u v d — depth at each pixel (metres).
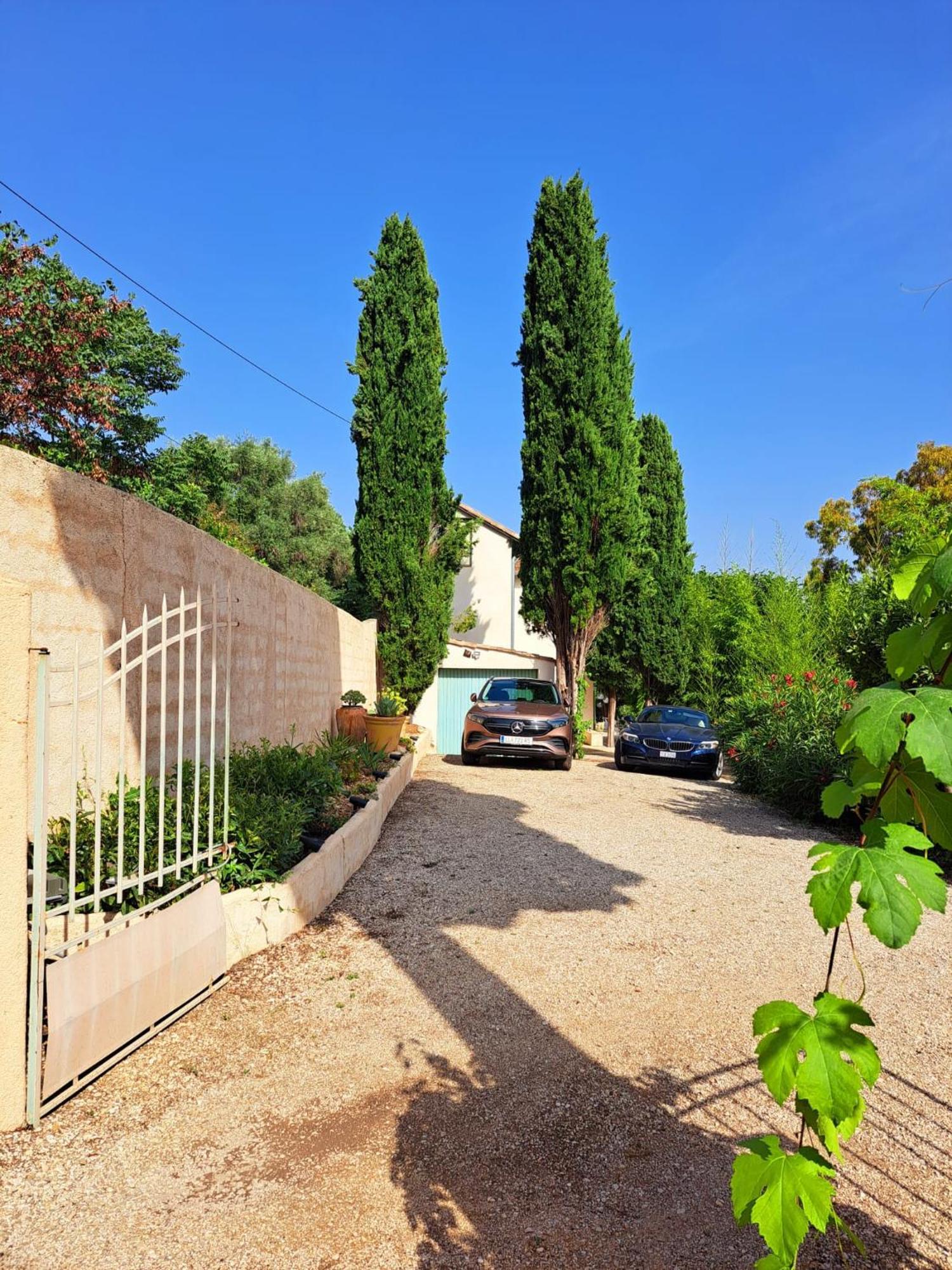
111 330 16.41
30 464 4.21
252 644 7.64
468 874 6.62
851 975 4.76
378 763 10.19
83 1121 3.04
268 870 5.00
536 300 17.17
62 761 4.38
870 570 9.71
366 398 16.89
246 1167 2.80
